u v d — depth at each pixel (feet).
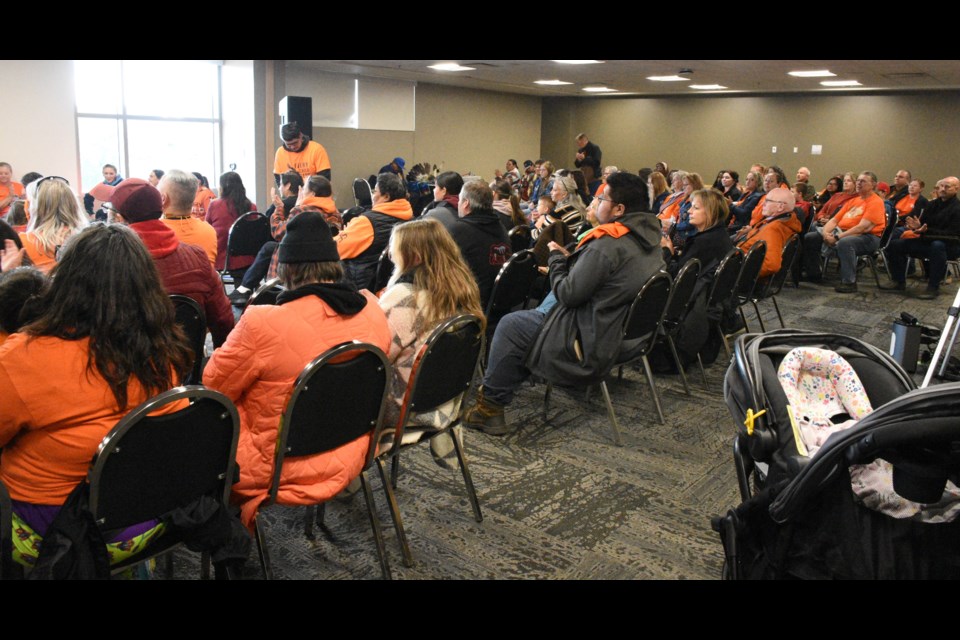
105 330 4.75
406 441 7.41
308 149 22.71
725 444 10.55
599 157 35.58
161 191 10.75
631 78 42.16
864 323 19.07
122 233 4.94
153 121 35.55
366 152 45.83
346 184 45.16
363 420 6.51
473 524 8.13
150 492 4.94
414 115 48.37
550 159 59.47
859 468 5.48
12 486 4.92
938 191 22.88
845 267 23.21
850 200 24.30
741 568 6.01
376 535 6.91
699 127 53.31
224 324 9.23
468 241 12.30
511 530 8.04
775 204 15.85
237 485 6.11
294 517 8.18
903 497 4.87
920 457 4.67
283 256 6.39
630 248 9.93
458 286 7.55
